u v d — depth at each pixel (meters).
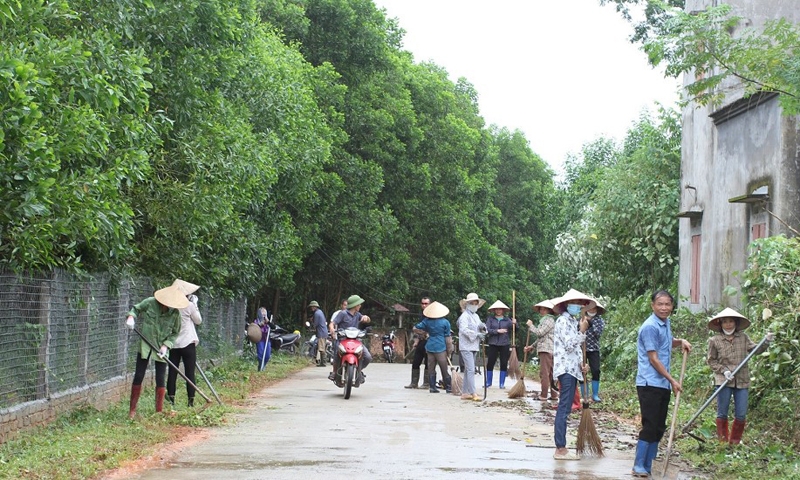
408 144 41.84
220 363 24.53
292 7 35.50
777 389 13.08
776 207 16.53
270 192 27.88
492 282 52.56
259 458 9.91
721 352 11.63
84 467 8.70
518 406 16.73
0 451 9.40
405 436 12.09
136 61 12.70
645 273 27.73
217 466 9.34
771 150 16.86
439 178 44.03
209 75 17.31
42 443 10.03
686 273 22.19
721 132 19.44
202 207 17.14
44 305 11.55
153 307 13.34
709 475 9.65
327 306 43.38
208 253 21.75
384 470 9.27
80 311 13.12
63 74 10.86
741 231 18.23
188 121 17.41
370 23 39.19
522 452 10.88
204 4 15.75
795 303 12.93
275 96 24.86
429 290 45.81
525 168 62.88
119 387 15.09
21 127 9.34
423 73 46.94
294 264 33.25
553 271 47.56
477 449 11.02
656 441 9.49
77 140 10.58
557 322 10.83
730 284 18.72
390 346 41.94
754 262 14.31
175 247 18.41
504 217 62.16
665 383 9.50
